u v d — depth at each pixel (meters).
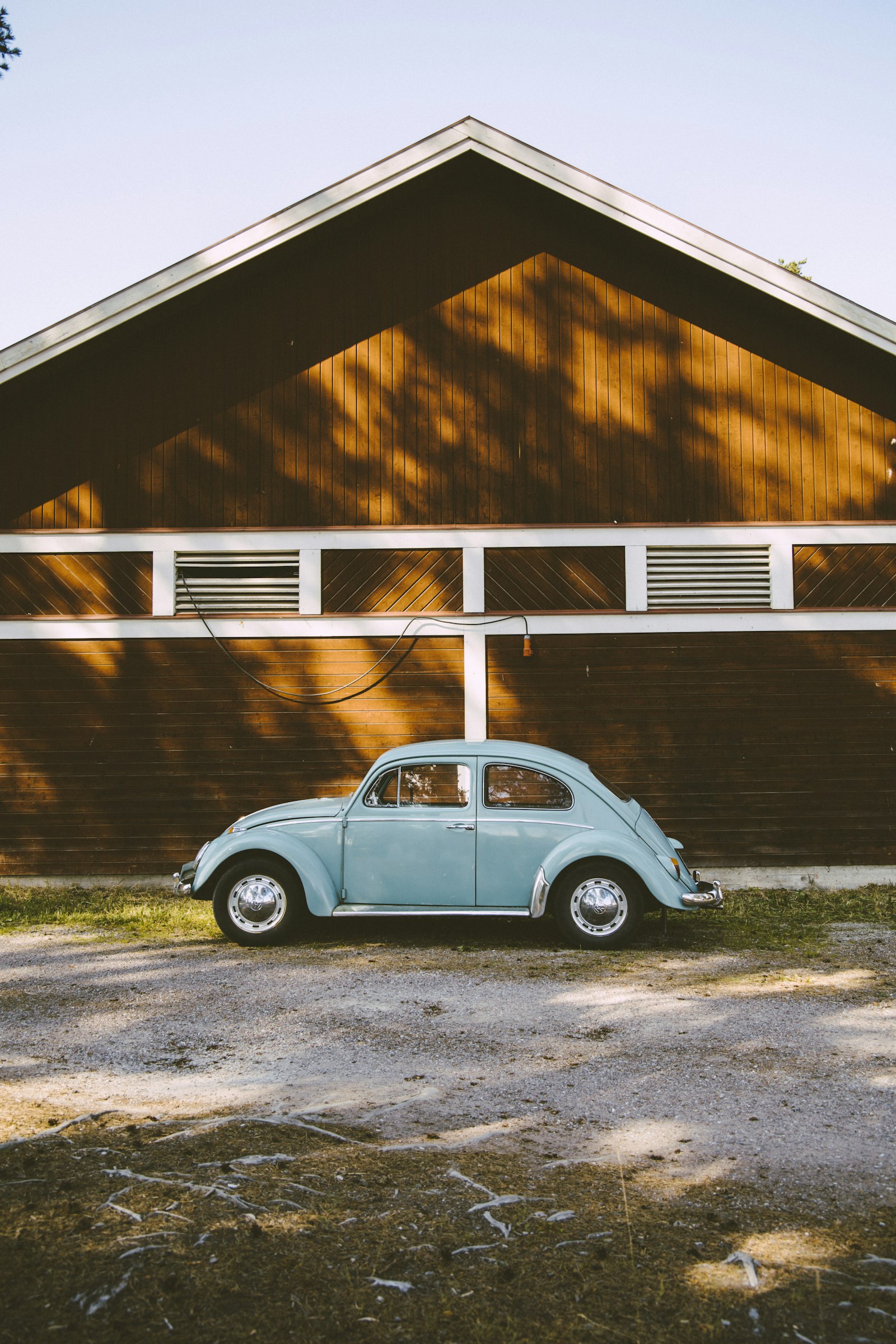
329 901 8.05
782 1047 5.49
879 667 11.28
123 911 9.74
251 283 11.62
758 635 11.27
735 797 11.14
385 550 11.38
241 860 8.32
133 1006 6.39
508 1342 2.75
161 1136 4.20
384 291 11.62
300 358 11.56
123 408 11.53
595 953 7.91
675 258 11.40
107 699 11.31
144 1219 3.41
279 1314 2.87
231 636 11.35
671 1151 4.09
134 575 11.43
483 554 11.37
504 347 11.55
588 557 11.38
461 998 6.52
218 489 11.48
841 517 11.40
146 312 11.22
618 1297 2.97
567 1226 3.41
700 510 11.41
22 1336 2.75
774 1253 3.24
